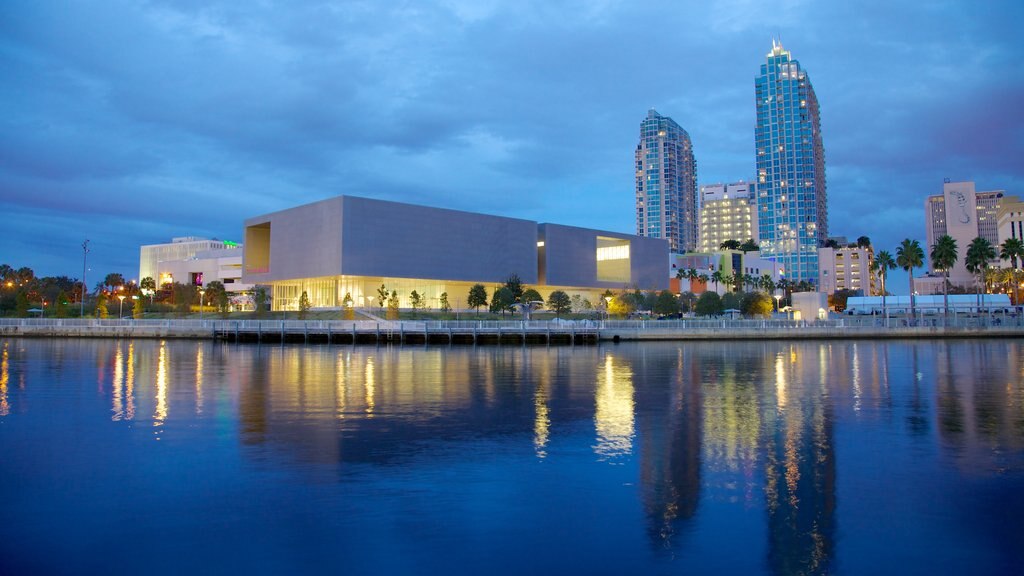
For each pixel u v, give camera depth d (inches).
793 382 1342.3
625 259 6451.8
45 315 4505.4
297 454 663.1
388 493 525.0
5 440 727.7
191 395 1115.9
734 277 7347.4
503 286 5032.0
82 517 466.6
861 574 372.2
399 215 4813.0
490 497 514.0
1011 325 3398.1
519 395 1130.0
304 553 402.0
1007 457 645.3
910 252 4306.1
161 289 7342.5
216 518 464.8
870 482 554.6
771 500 504.4
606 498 510.9
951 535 431.5
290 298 5172.2
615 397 1104.8
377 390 1195.9
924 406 997.8
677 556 396.2
